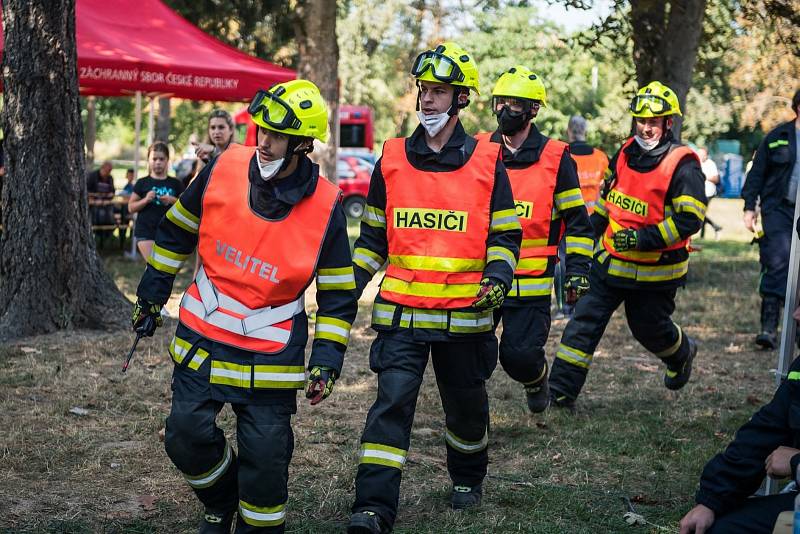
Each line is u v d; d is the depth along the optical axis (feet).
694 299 41.09
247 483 12.21
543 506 16.05
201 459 12.37
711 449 19.53
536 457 18.70
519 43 116.78
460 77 14.14
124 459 17.69
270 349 12.21
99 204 53.83
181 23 50.34
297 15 46.29
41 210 28.68
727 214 106.11
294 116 11.76
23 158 28.63
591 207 34.19
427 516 15.49
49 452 17.80
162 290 12.86
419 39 108.58
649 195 20.81
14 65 28.45
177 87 46.19
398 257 14.62
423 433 20.18
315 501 15.87
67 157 28.99
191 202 12.69
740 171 144.36
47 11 28.30
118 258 51.34
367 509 13.56
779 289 29.94
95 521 14.74
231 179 12.42
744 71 67.82
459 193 14.44
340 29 150.10
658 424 21.43
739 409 23.25
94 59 43.80
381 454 13.83
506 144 19.16
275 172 12.09
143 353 26.73
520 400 23.21
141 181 33.55
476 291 14.46
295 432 19.75
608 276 21.45
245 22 76.33
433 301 14.37
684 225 20.38
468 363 14.69
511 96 18.54
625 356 29.35
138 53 45.55
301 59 46.47
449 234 14.43
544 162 18.93
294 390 12.40
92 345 27.30
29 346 27.17
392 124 164.76
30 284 28.68
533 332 19.19
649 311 21.56
